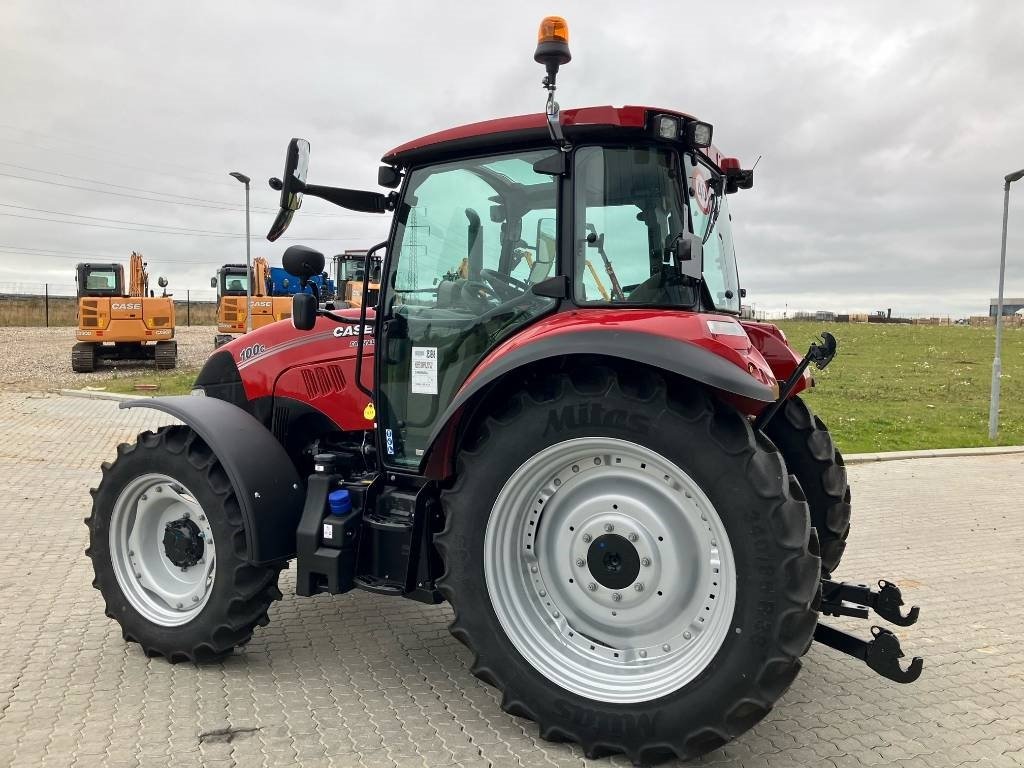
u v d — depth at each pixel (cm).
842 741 294
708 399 266
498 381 297
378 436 350
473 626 292
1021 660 372
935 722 310
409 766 270
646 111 286
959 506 694
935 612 434
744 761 278
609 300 299
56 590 448
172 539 359
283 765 269
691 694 260
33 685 329
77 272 1944
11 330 3559
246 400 409
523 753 279
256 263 2092
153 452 356
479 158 323
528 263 316
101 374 1814
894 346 2661
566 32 290
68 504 658
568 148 299
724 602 260
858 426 1166
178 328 4178
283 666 353
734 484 254
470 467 293
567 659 288
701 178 324
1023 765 279
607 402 272
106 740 283
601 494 290
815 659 371
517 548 300
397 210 345
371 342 386
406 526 325
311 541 332
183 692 324
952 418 1251
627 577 286
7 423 1103
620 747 270
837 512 369
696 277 291
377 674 345
